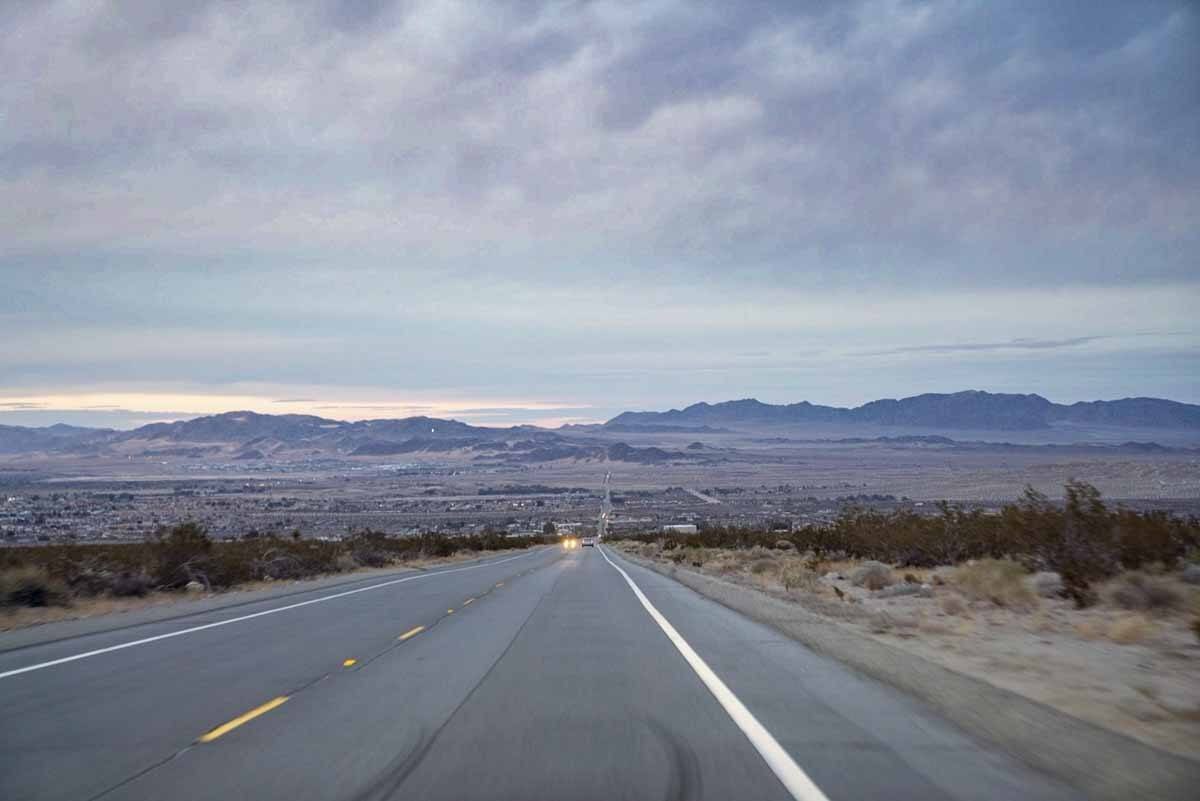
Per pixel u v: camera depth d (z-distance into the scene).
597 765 8.64
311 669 14.30
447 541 78.31
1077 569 24.09
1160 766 7.96
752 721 10.49
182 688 12.66
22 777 8.34
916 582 29.70
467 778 8.23
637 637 18.34
